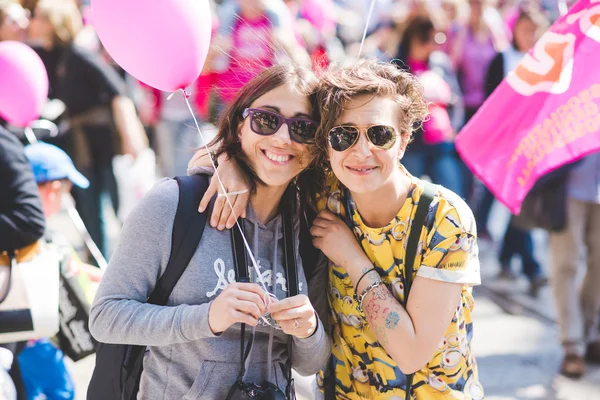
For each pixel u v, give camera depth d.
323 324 2.30
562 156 2.52
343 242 2.16
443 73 6.26
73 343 2.97
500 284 5.84
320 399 2.36
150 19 2.00
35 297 2.78
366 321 2.18
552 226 4.21
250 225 2.14
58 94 5.54
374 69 2.07
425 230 2.08
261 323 2.10
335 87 2.02
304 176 2.24
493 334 4.89
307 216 2.27
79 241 6.32
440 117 5.84
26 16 5.43
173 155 7.47
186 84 2.16
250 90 2.12
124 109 5.55
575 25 2.52
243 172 2.10
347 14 10.35
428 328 2.05
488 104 2.66
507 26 7.38
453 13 7.30
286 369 2.19
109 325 2.00
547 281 5.78
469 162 2.68
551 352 4.62
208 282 2.04
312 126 2.09
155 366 2.12
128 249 2.03
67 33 5.51
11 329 2.75
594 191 4.18
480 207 6.84
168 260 2.03
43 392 3.17
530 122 2.58
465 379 2.18
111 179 5.91
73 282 2.97
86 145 5.54
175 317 1.96
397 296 2.14
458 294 2.06
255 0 6.14
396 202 2.09
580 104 2.49
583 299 4.45
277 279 2.15
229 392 2.04
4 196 2.72
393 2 8.40
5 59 3.20
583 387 4.18
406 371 2.08
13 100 3.26
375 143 2.01
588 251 4.40
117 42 2.06
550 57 2.55
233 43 4.55
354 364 2.23
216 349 2.07
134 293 2.03
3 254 2.79
